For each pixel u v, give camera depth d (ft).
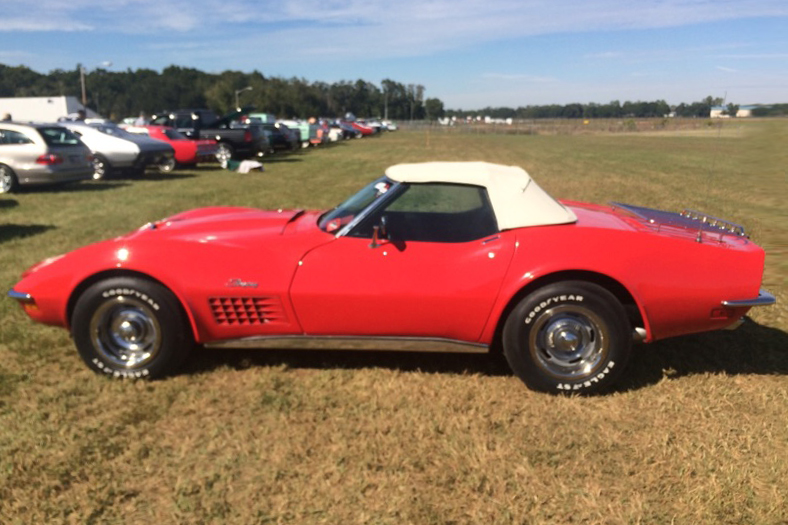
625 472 9.51
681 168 64.23
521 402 11.82
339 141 147.74
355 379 12.84
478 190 12.39
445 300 11.79
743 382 12.71
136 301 12.19
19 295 12.38
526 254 11.61
